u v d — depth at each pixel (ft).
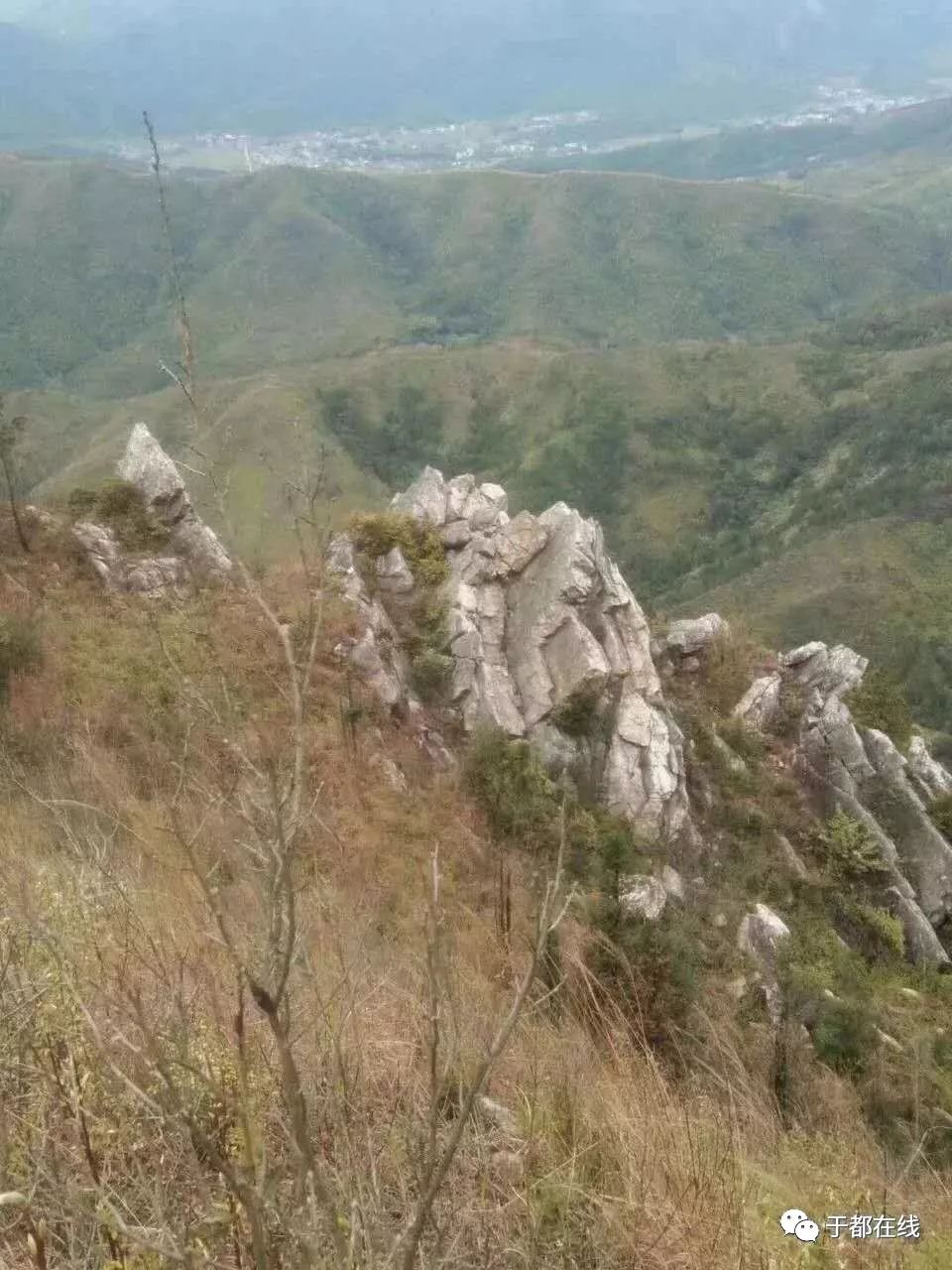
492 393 387.14
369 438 371.56
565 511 56.08
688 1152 10.11
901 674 197.26
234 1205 5.96
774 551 281.33
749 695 59.93
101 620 43.14
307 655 5.42
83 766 25.25
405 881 28.02
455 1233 7.45
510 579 54.29
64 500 53.98
